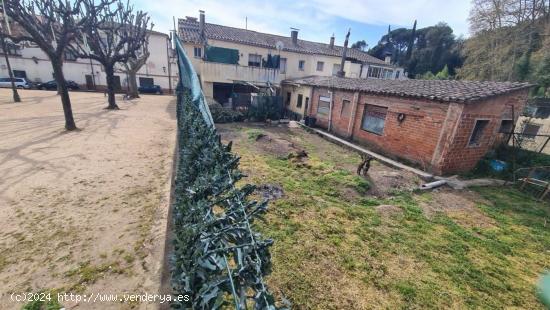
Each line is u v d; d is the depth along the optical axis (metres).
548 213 7.12
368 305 3.57
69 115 11.44
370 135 12.86
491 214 6.84
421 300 3.75
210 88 20.00
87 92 31.45
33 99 22.27
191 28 22.67
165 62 35.41
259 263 1.58
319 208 6.22
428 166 9.98
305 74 25.28
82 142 9.84
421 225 5.91
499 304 3.85
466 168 10.13
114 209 5.23
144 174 7.14
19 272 3.50
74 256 3.86
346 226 5.55
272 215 5.67
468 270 4.51
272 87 20.95
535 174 9.54
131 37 20.14
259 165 9.13
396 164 10.36
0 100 20.80
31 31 10.12
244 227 1.80
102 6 13.88
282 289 3.68
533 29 24.36
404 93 10.68
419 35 51.03
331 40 27.91
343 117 14.79
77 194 5.79
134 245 4.15
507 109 10.17
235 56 20.17
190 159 3.41
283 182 7.66
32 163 7.41
